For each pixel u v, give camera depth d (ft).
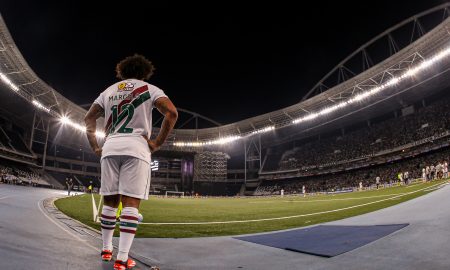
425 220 15.71
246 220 37.60
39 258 9.44
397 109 171.94
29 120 170.91
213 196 210.18
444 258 9.53
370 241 13.24
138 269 9.93
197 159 216.95
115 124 9.39
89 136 10.21
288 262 11.23
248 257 12.43
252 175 227.81
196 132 215.10
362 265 9.97
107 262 9.96
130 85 9.86
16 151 147.43
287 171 200.44
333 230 18.52
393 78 131.95
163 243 16.12
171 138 219.61
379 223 18.62
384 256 10.68
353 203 59.31
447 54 113.91
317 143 207.82
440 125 137.39
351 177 166.91
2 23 96.94
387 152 151.53
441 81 138.72
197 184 212.84
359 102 159.33
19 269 8.05
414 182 111.24
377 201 55.93
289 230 21.54
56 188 155.12
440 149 132.36
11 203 33.58
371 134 174.91
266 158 230.07
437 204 21.30
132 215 8.77
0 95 137.49
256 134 206.28
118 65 10.64
